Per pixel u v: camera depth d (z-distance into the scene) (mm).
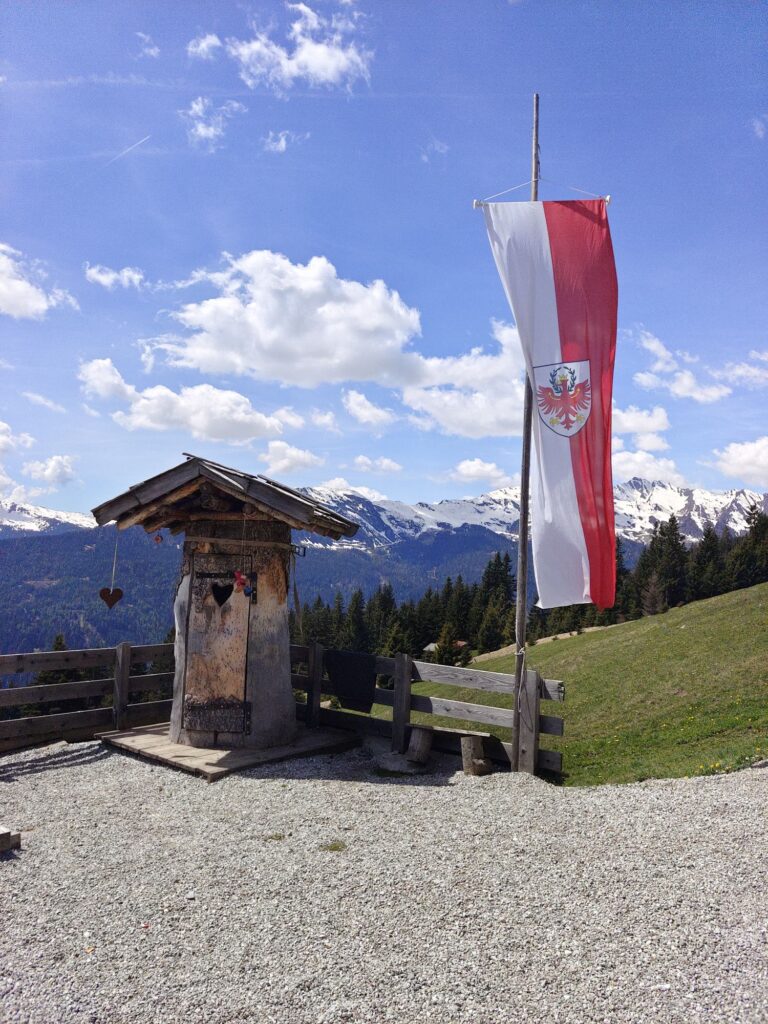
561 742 27812
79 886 5633
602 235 8898
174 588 10734
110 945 4691
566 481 8906
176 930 4891
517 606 9133
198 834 6840
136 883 5680
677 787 8445
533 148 9336
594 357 8844
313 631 94688
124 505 10172
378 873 5824
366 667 10711
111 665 10938
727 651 34906
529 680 9023
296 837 6734
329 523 10055
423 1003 4004
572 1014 3877
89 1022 3869
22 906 5273
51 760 9523
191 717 10047
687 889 5434
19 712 45344
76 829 7000
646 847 6348
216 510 10555
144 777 8836
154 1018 3904
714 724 22797
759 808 7430
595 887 5500
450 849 6359
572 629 81938
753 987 4082
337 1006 3988
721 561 87750
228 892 5492
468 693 43500
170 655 11633
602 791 8273
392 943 4672
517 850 6305
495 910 5129
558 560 8930
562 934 4754
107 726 10906
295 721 10531
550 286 9016
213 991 4148
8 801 7898
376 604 100938
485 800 7844
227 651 10023
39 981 4262
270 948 4629
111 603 10047
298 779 8789
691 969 4289
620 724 28781
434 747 10148
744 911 5043
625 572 92438
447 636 73188
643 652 41844
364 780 8797
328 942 4699
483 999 4031
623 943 4621
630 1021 3805
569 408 8906
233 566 10219
